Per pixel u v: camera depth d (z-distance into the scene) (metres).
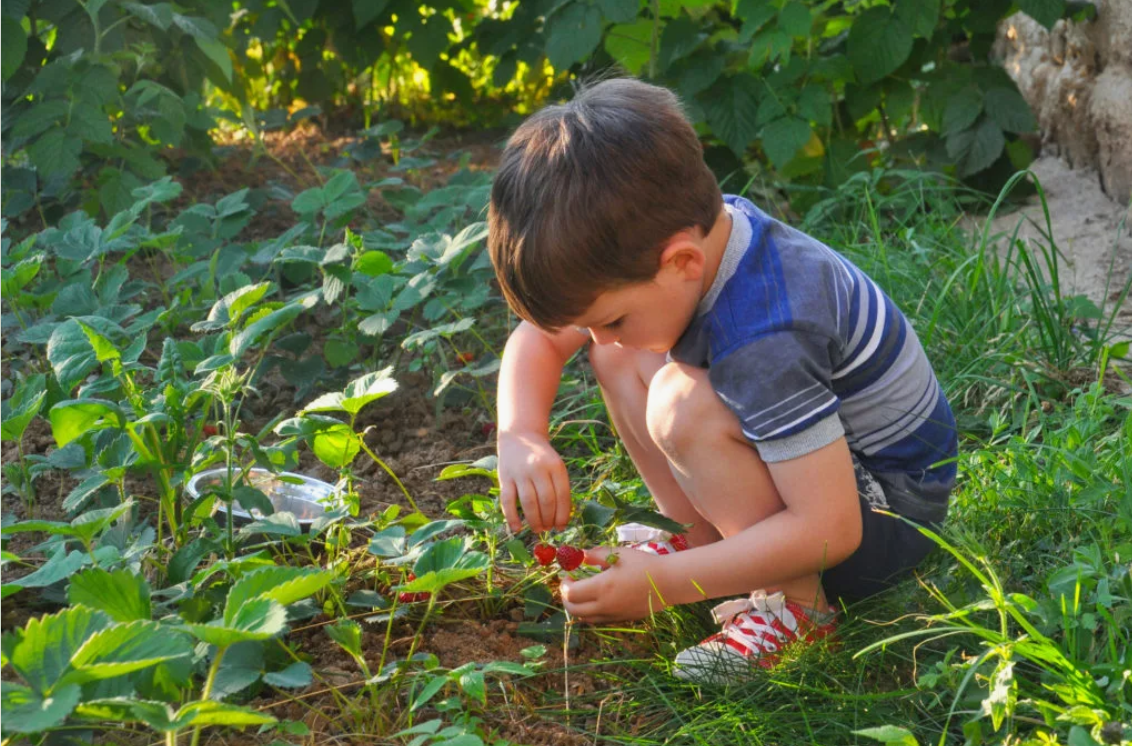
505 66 4.62
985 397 2.72
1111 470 2.15
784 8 3.80
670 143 1.68
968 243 3.65
